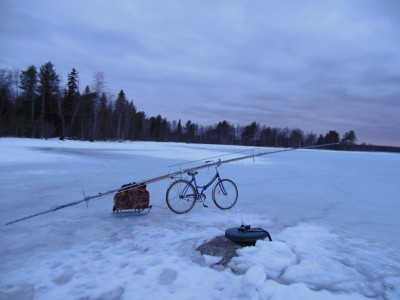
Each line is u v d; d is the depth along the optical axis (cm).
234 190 702
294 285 330
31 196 748
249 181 1145
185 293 319
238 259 388
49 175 1085
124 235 493
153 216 607
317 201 811
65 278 350
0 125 4444
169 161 1788
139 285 334
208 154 2611
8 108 5066
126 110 6525
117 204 586
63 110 5484
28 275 355
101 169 1305
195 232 510
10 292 320
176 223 562
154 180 615
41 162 1472
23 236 479
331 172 1597
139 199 594
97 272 364
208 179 1120
